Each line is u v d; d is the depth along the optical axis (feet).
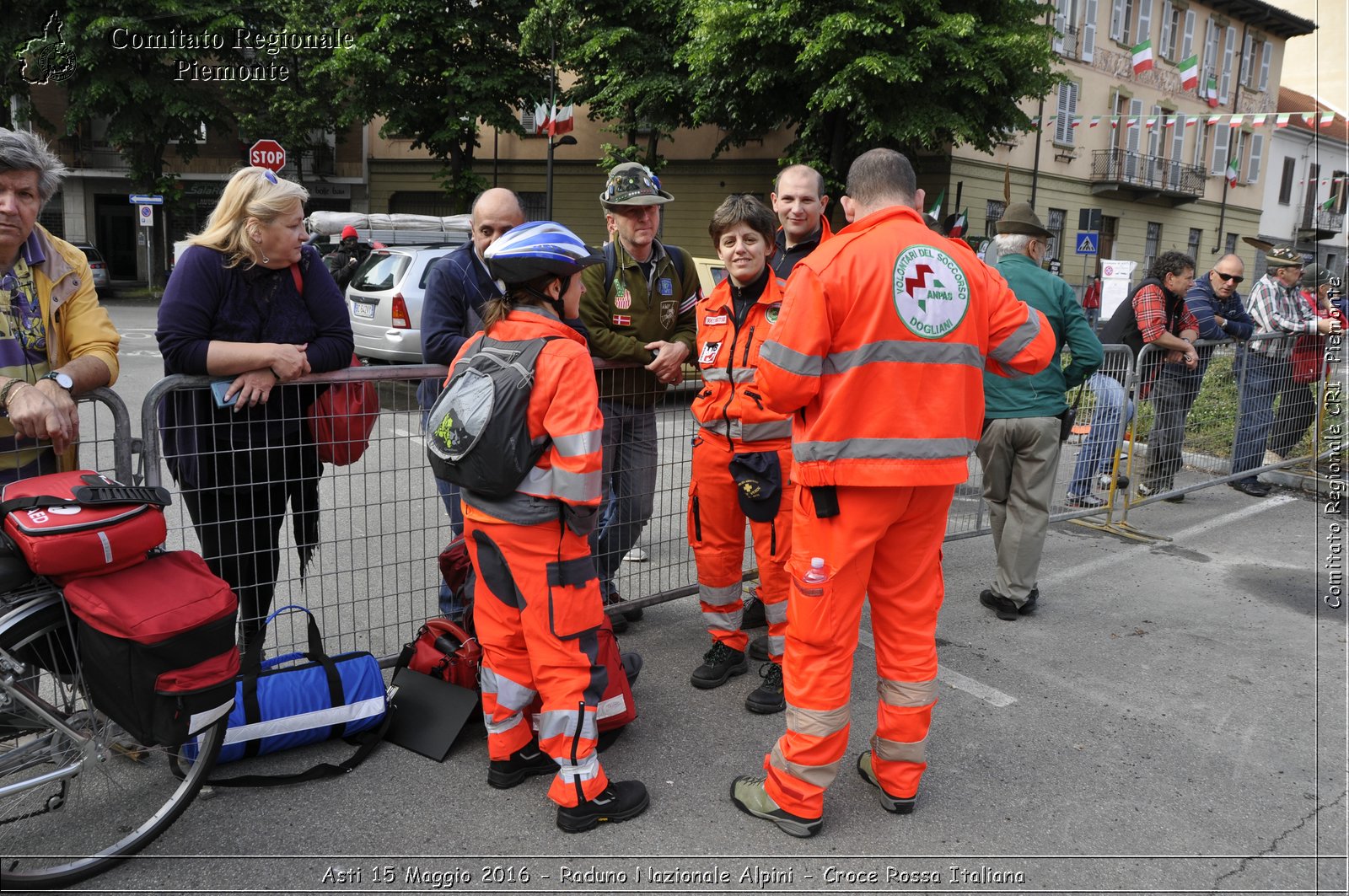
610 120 75.36
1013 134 73.41
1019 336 8.69
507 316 8.50
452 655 10.26
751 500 10.26
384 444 22.84
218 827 8.50
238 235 9.25
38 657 7.50
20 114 88.69
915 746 8.86
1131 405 19.12
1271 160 115.85
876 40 53.36
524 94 76.95
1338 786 9.82
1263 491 23.08
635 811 8.87
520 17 77.97
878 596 8.76
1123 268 61.62
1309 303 25.07
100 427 11.30
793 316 7.89
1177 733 10.91
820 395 8.08
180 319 9.12
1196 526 19.93
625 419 12.69
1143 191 96.32
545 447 8.14
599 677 8.68
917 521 8.45
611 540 13.01
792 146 63.41
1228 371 21.90
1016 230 14.16
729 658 11.94
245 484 9.92
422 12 74.84
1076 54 87.04
